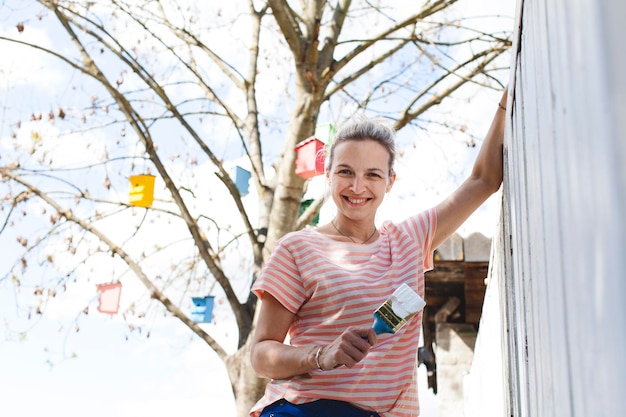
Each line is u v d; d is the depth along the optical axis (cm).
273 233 586
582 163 54
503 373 210
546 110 80
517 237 145
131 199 545
